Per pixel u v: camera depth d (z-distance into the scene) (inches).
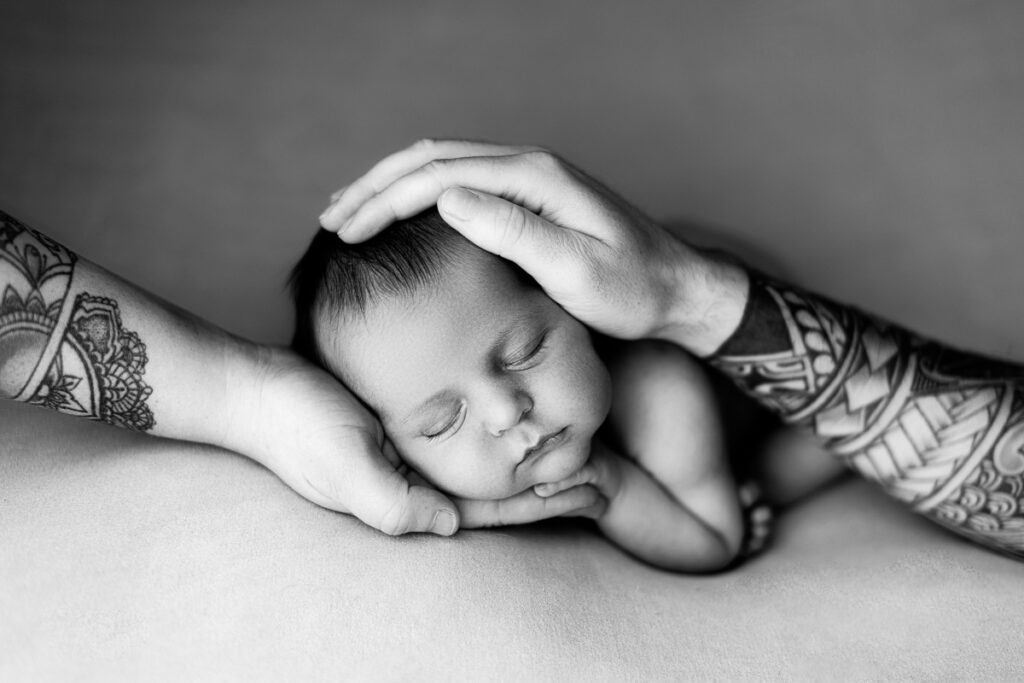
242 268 76.6
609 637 41.9
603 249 46.9
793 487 64.4
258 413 45.8
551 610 42.2
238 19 101.3
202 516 42.5
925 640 43.9
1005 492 50.5
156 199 82.5
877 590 48.1
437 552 43.4
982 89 91.6
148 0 101.8
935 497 52.0
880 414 51.8
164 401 44.8
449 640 39.3
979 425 50.6
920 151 87.3
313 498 44.8
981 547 53.3
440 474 47.7
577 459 48.4
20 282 40.8
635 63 97.7
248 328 70.5
